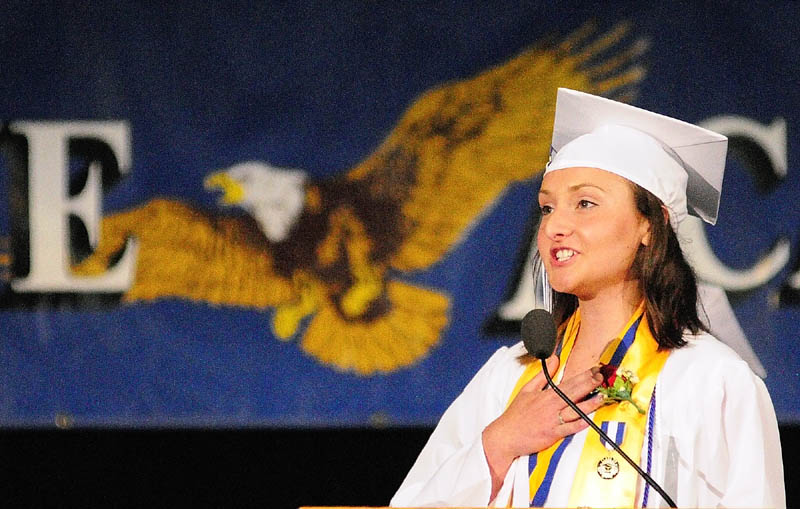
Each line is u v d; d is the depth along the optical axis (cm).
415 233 1642
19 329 1636
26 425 1620
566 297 1034
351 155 1652
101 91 1662
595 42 1641
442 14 1655
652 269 965
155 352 1634
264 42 1658
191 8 1661
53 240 1650
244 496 1681
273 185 1650
